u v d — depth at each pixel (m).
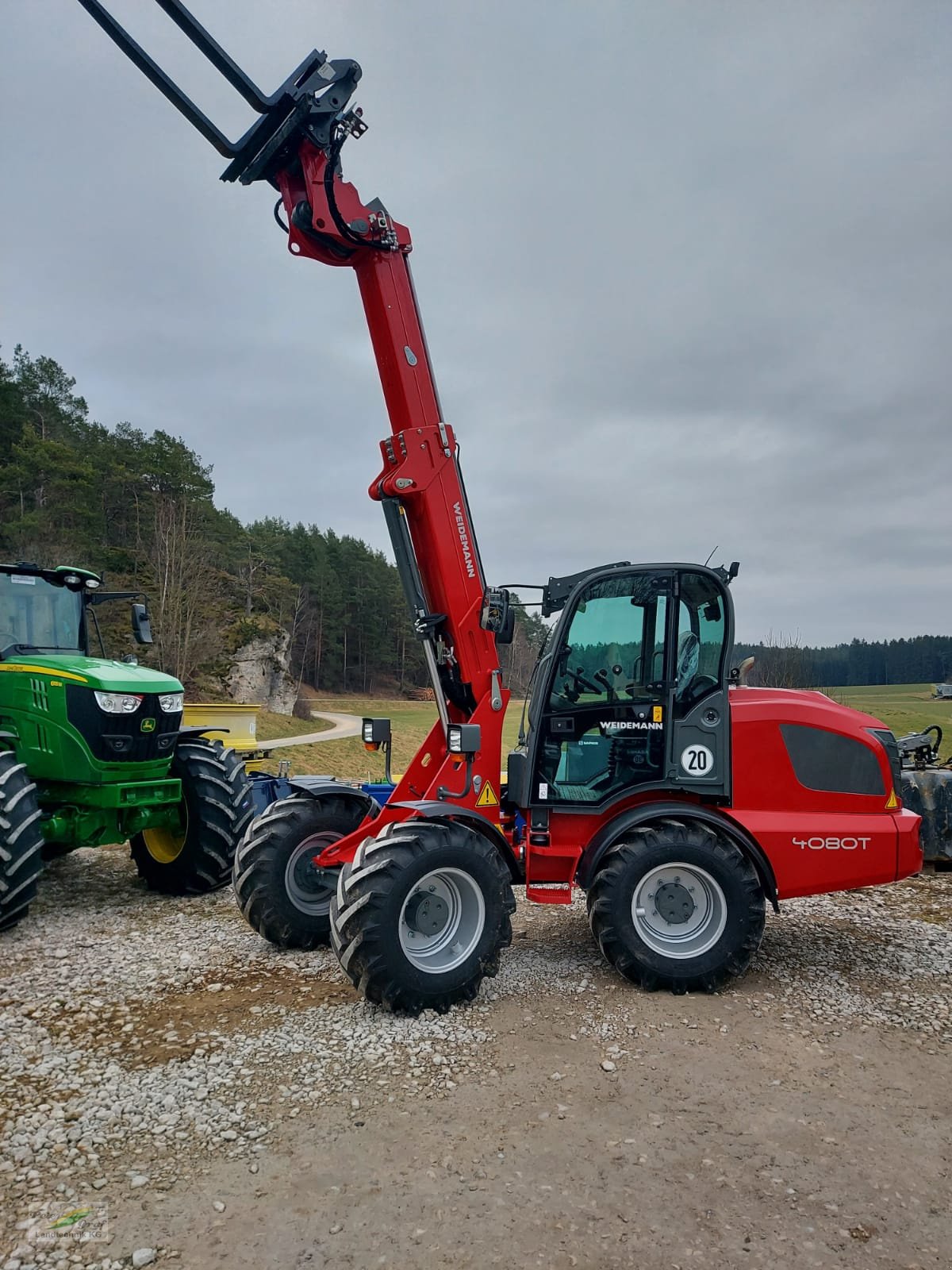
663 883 4.53
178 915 6.00
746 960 4.45
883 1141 3.07
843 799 4.69
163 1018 4.11
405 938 4.16
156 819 6.44
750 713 4.69
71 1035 3.91
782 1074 3.58
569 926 5.75
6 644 6.62
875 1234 2.56
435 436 4.74
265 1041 3.83
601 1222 2.60
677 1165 2.91
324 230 4.45
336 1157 2.94
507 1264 2.42
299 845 5.08
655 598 4.71
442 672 4.94
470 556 4.84
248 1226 2.58
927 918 6.07
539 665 4.98
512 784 5.06
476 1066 3.62
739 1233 2.56
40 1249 2.47
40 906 6.27
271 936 5.05
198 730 7.03
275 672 45.78
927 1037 3.99
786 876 4.59
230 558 54.00
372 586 71.94
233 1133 3.09
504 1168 2.88
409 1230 2.56
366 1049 3.76
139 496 45.69
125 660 7.04
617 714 4.70
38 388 41.72
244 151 4.52
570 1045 3.83
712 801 4.72
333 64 4.35
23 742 6.16
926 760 8.12
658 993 4.46
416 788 4.96
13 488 33.53
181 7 3.99
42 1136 3.05
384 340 4.71
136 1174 2.84
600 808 4.66
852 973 4.85
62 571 6.95
